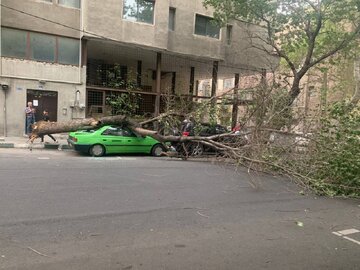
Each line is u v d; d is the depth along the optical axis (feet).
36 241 15.29
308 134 33.47
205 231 17.76
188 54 72.02
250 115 36.78
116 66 75.00
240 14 59.16
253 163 33.65
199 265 13.78
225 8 59.11
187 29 71.41
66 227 17.16
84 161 38.63
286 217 21.13
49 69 60.13
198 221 19.31
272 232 18.21
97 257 14.02
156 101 71.31
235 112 44.14
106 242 15.60
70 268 12.96
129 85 70.54
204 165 40.81
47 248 14.64
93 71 79.46
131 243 15.64
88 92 68.23
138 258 14.12
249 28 76.54
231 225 18.98
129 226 17.83
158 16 65.92
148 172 33.53
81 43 62.28
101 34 61.41
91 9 60.13
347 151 29.30
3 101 57.52
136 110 74.54
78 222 17.97
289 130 36.04
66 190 24.36
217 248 15.60
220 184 29.86
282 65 72.69
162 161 42.75
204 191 26.78
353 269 14.12
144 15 65.36
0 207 19.72
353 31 57.26
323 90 55.01
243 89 41.45
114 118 45.57
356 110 34.47
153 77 89.92
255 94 38.40
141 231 17.21
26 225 17.13
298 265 14.28
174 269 13.32
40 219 18.10
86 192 24.12
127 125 46.34
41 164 34.40
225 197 25.26
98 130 44.78
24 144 48.80
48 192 23.52
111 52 72.49
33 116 56.24
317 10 53.31
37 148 48.24
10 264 13.06
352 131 30.14
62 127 46.24
